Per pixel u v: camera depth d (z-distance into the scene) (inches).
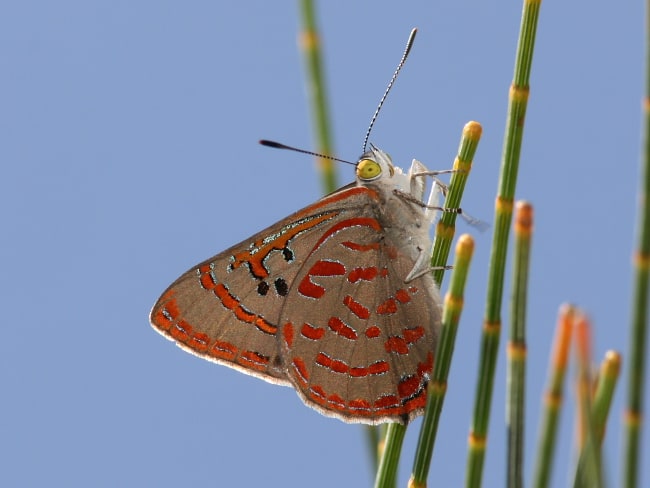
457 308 6.7
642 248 6.4
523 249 6.6
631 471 6.4
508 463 6.6
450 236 6.9
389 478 6.8
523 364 6.6
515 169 6.6
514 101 6.6
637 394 6.4
